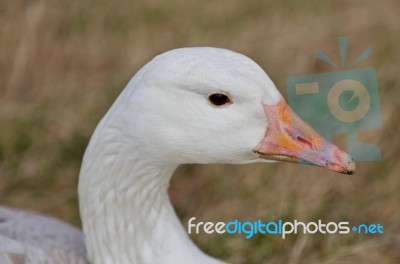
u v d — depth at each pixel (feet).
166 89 20.74
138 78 21.34
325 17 44.29
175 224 24.16
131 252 23.70
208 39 43.78
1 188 36.29
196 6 46.50
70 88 41.63
